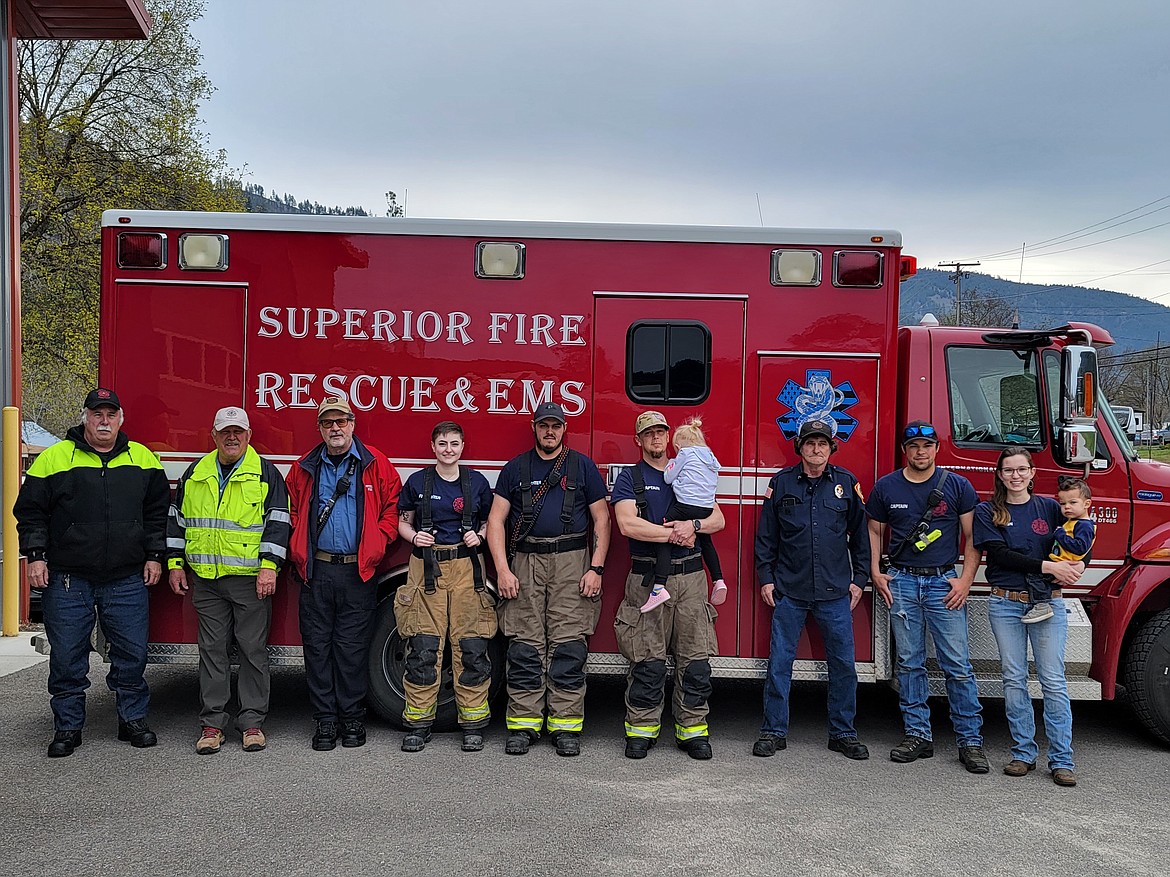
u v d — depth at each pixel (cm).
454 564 520
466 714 523
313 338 551
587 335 548
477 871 367
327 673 523
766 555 526
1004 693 506
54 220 2059
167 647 552
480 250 548
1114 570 554
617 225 545
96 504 500
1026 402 563
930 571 513
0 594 814
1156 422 5366
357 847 388
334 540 518
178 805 433
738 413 545
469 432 549
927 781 484
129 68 2175
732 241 545
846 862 380
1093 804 454
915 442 509
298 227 549
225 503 508
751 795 457
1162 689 536
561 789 461
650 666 512
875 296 545
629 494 512
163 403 552
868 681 545
